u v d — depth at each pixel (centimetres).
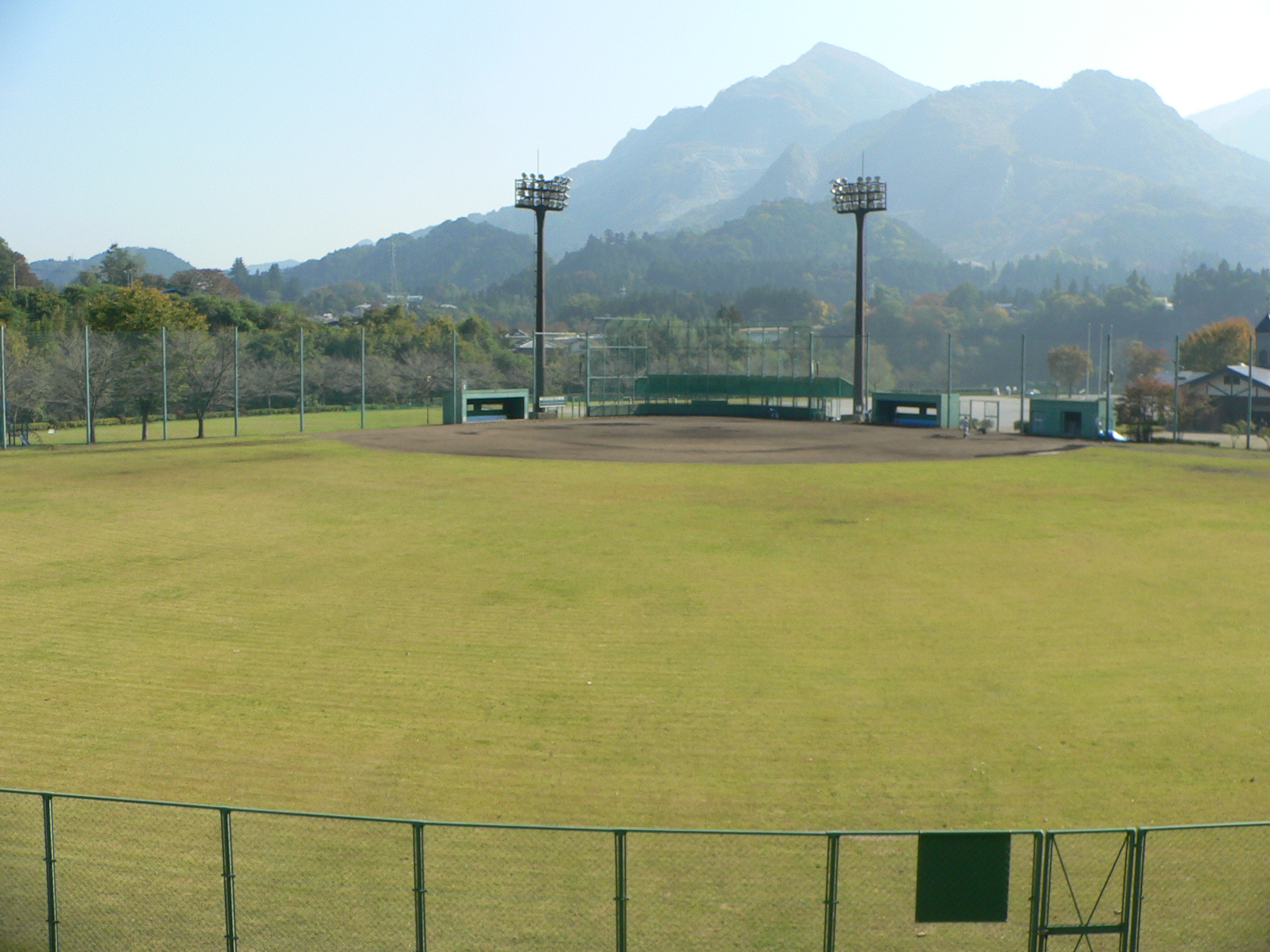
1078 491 3656
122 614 2034
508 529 2923
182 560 2509
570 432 5969
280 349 8281
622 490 3684
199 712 1527
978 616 2045
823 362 7769
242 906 988
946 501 3450
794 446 5225
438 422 7275
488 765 1349
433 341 10088
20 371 5319
